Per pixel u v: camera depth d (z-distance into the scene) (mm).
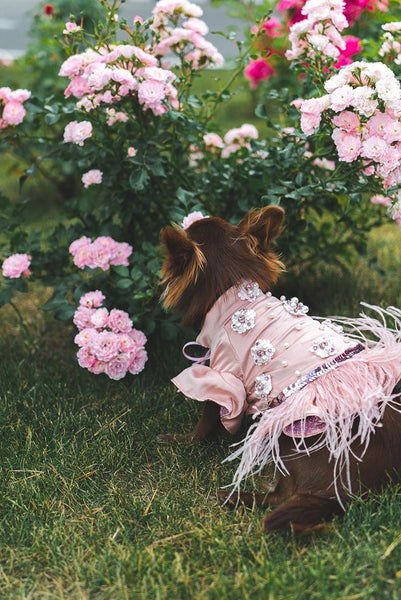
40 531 2375
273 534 2299
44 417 3064
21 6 15609
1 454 2842
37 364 3641
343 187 3152
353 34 4238
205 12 13547
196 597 2059
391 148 2750
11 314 4262
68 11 4578
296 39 3232
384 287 4234
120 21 3252
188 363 3420
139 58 3088
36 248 3549
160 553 2275
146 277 3207
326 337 2453
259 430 2375
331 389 2320
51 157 3557
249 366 2500
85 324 3115
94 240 3420
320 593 2023
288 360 2422
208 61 3553
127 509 2520
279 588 2064
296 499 2227
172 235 2525
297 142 3371
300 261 3992
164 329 3279
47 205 5938
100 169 3488
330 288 4156
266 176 3260
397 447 2285
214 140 3791
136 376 3395
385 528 2250
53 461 2760
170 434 2938
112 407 3188
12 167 5418
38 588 2188
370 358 2414
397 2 3889
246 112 7617
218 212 3660
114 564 2236
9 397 3250
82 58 3182
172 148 3424
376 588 2043
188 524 2412
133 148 3221
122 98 3268
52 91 5230
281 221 2654
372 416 2256
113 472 2725
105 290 3441
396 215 3014
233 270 2613
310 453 2320
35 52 5473
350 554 2164
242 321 2523
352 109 2854
